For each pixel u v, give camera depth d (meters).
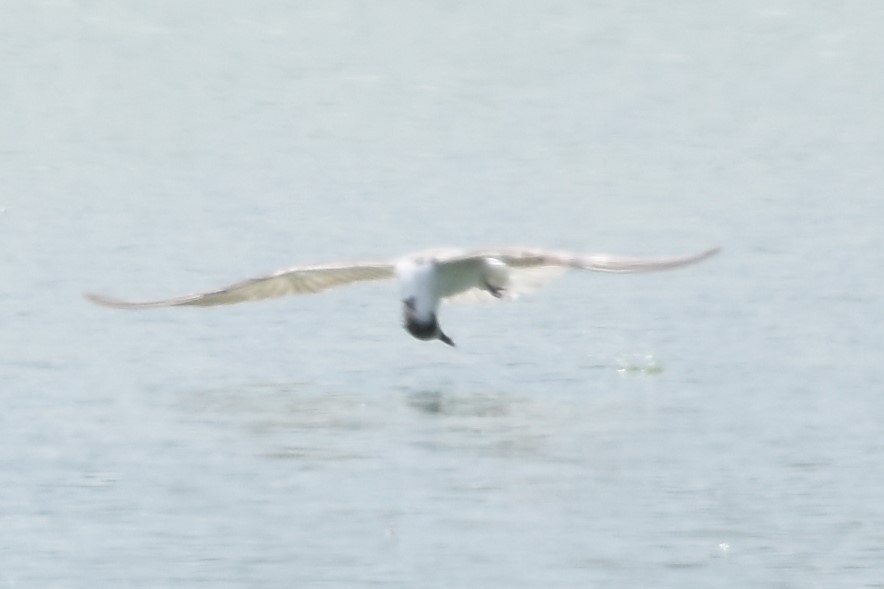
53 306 21.94
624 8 59.69
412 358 19.52
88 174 33.84
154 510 14.17
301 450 15.83
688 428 16.59
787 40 53.34
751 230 27.30
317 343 20.11
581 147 37.09
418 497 14.37
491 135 38.94
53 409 17.22
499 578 12.70
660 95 44.81
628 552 13.23
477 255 11.99
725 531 13.69
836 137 37.75
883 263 24.28
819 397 17.61
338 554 13.14
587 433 16.34
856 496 14.55
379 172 33.97
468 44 53.81
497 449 15.86
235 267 24.89
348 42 54.62
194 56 52.34
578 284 23.09
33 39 55.09
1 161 35.53
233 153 36.59
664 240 26.98
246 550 13.21
